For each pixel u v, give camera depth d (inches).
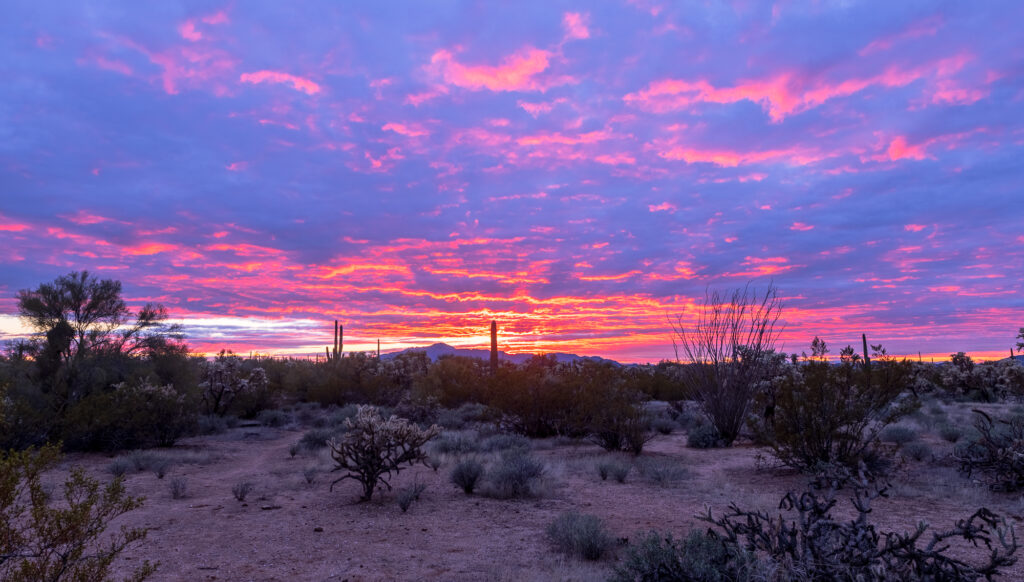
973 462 377.7
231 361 1051.3
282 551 260.1
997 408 898.7
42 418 611.5
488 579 217.9
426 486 420.2
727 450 579.8
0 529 138.4
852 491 353.4
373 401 1263.5
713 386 647.8
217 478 483.2
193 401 799.7
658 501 352.2
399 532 292.2
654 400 1218.6
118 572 229.0
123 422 663.8
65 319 761.0
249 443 764.0
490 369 1428.4
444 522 312.3
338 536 285.7
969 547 241.1
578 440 676.7
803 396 428.8
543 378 775.7
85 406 640.4
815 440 410.9
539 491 376.8
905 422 693.3
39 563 143.4
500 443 633.0
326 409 1216.8
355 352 1378.0
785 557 157.3
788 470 434.9
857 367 428.1
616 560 238.1
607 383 636.1
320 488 422.0
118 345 800.3
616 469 430.9
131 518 325.4
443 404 1171.9
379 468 379.2
